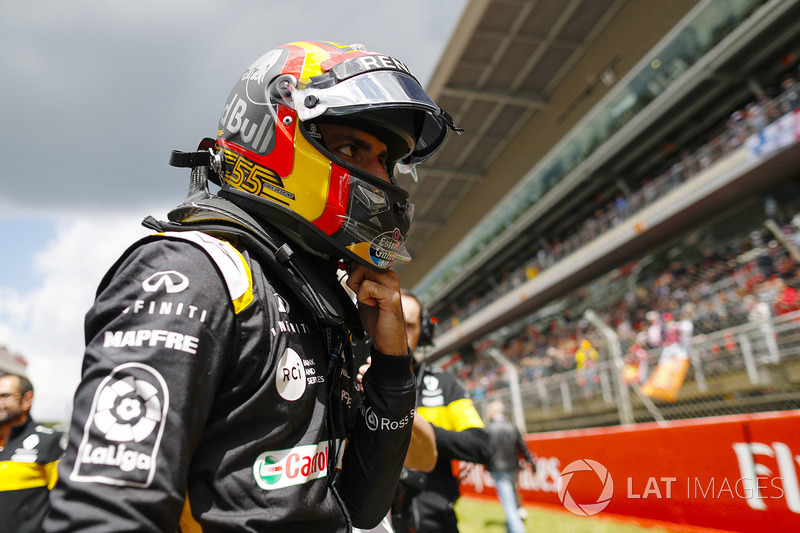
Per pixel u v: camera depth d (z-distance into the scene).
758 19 12.02
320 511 0.88
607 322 14.80
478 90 18.69
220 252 0.88
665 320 10.58
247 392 0.85
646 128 15.88
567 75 18.06
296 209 1.02
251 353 0.84
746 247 12.77
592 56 16.72
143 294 0.80
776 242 10.76
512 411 9.99
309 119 1.04
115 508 0.68
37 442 2.82
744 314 7.93
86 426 0.73
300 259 1.00
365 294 1.08
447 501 2.52
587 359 11.06
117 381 0.74
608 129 17.28
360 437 1.13
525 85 18.80
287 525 0.82
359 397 1.25
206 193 1.12
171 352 0.76
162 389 0.75
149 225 1.01
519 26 16.20
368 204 1.05
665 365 7.21
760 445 3.66
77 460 0.71
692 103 14.98
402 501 2.40
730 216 14.70
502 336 26.27
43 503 2.78
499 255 25.47
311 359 0.96
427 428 1.96
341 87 1.05
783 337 5.96
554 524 5.05
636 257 17.14
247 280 0.89
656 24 14.31
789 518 3.47
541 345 17.62
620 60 15.68
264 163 1.04
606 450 5.12
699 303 10.66
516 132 21.05
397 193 1.12
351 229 1.04
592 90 16.92
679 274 14.23
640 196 15.82
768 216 12.95
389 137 1.23
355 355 1.50
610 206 18.98
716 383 6.66
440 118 1.23
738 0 12.40
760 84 14.01
